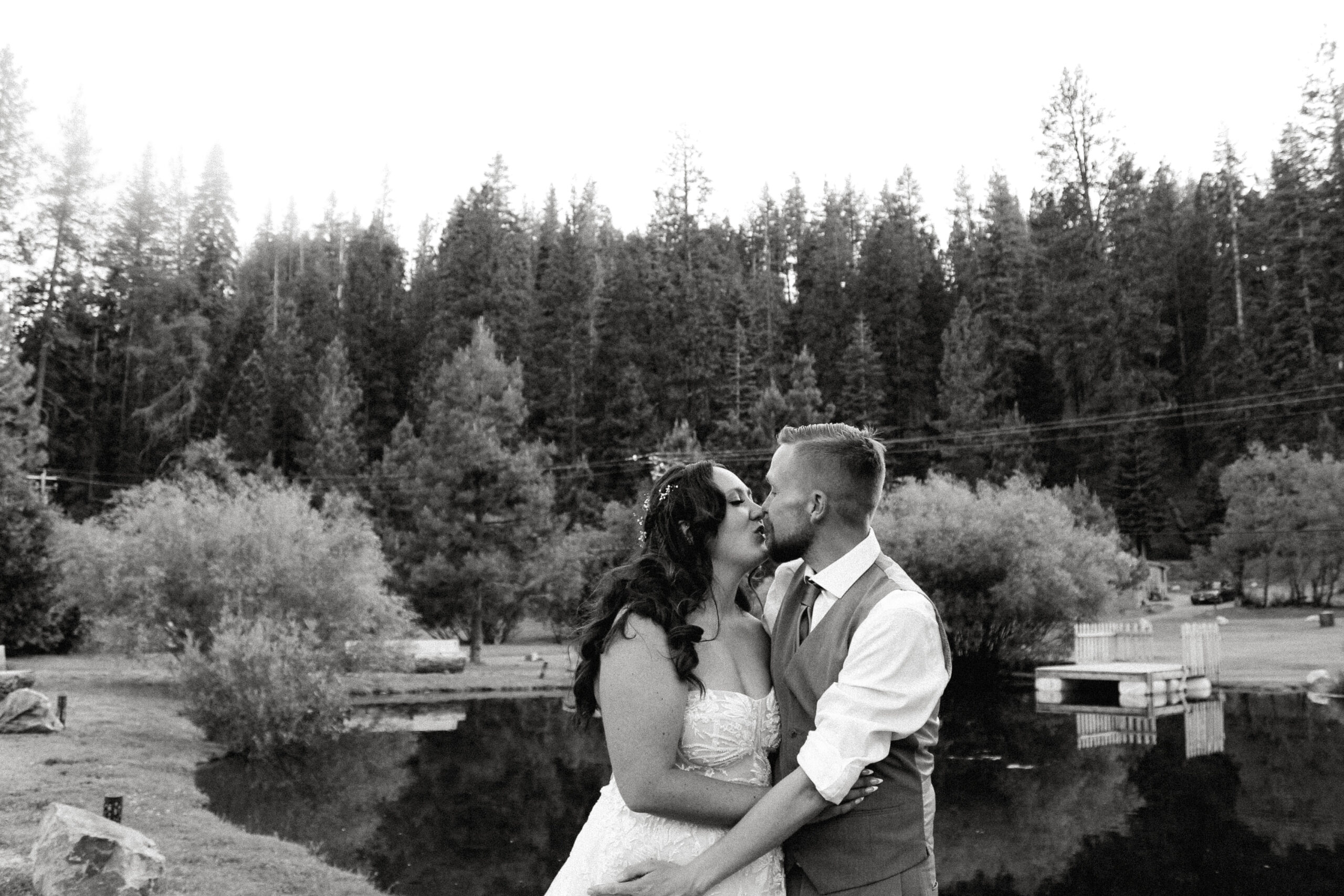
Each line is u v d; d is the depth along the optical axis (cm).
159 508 2067
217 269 7119
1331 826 1191
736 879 246
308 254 9519
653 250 8050
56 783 1105
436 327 6438
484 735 1845
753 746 257
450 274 7106
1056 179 7000
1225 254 7144
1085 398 6388
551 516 3544
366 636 2058
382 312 6969
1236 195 7325
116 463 5519
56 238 5394
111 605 2081
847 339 6969
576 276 7125
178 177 7269
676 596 256
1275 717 2064
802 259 8456
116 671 2362
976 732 1922
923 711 241
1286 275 6269
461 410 3488
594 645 258
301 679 1597
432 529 3306
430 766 1524
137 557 2009
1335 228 6203
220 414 5744
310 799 1260
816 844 246
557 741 1783
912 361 6988
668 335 6756
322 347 6362
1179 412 6538
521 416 3612
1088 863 1046
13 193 5203
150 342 5881
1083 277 6669
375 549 2333
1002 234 7775
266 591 1948
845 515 257
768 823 231
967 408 6016
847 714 235
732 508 266
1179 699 2342
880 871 240
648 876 238
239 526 2012
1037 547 2977
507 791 1350
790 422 5266
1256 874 1010
